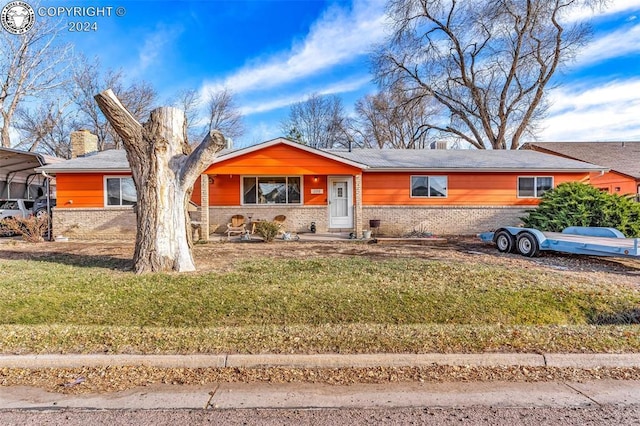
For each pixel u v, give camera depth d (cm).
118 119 669
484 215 1470
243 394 296
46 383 314
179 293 545
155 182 697
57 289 559
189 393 298
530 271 709
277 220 1411
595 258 898
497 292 562
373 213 1466
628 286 606
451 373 333
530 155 1675
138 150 695
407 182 1470
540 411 272
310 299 527
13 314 470
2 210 1436
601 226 1007
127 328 421
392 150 1784
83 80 2970
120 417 262
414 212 1470
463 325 452
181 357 347
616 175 1847
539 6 2403
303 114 3722
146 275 650
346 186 1488
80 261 819
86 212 1356
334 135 3709
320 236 1334
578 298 545
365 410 273
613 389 306
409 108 3006
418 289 573
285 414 267
